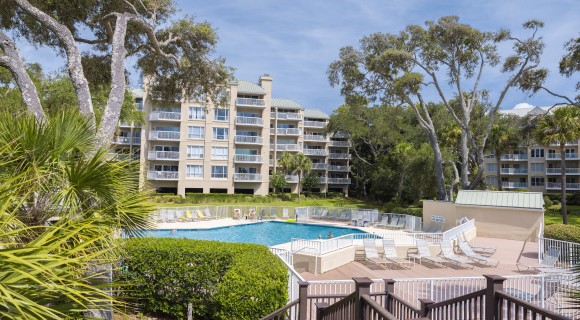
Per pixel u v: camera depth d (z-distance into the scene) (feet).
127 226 16.48
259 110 161.99
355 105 100.12
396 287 34.55
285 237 81.35
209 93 43.27
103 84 40.75
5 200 9.30
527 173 195.83
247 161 155.53
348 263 49.24
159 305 25.43
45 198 13.83
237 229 89.81
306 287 21.94
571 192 185.88
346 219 101.35
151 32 31.78
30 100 22.21
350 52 93.20
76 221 11.48
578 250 45.21
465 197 76.74
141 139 148.66
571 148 185.88
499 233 71.05
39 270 7.53
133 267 25.39
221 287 22.90
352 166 187.52
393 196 160.35
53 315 7.73
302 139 181.88
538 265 43.50
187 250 25.07
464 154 94.99
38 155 14.14
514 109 202.49
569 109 89.40
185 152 149.69
